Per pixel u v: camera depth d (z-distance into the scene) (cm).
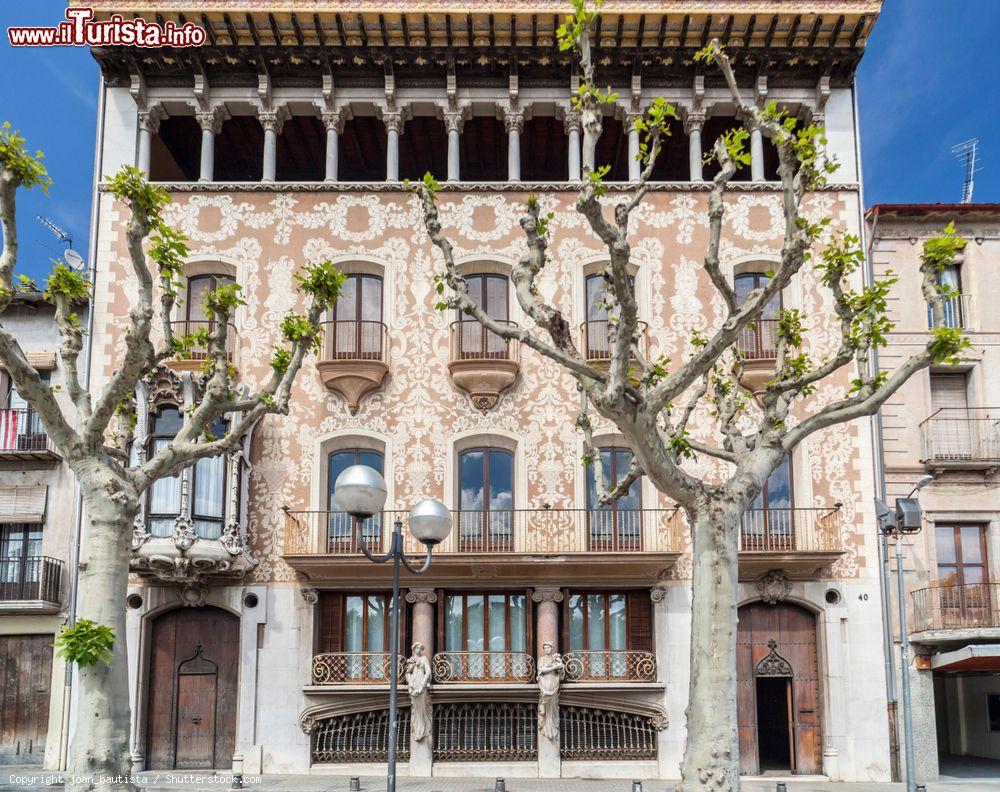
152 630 2497
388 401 2588
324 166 3136
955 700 3138
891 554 2542
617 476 2581
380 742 2452
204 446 1753
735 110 2783
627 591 2541
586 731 2438
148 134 2744
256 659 2447
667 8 2592
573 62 2691
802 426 1686
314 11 2589
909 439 2625
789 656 2508
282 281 2648
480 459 2605
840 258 1781
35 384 1602
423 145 3031
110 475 1634
